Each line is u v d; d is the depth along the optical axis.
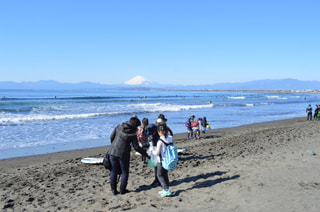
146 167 7.58
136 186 5.65
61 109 33.47
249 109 41.84
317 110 25.23
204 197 4.57
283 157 7.63
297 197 4.19
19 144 13.11
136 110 34.47
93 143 13.69
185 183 5.64
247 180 5.33
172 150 4.70
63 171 7.41
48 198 4.95
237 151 9.45
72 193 5.25
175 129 19.02
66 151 11.50
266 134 14.62
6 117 23.38
